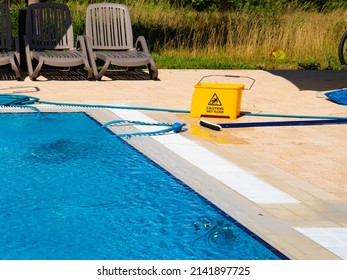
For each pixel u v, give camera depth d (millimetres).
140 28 19109
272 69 16359
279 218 5895
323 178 7191
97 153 8258
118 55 13430
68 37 13984
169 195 6734
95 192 6855
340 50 13586
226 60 17484
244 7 26609
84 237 5711
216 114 10086
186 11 25500
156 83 13352
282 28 19484
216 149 8273
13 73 13938
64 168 7680
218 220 6020
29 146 8570
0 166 7730
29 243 5578
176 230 5836
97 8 13945
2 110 10133
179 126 9172
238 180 7008
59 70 14453
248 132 9250
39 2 14852
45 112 10227
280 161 7816
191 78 14188
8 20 13531
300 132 9367
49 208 6402
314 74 15422
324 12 27609
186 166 7484
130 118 9906
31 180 7242
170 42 18609
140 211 6316
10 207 6422
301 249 5223
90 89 12352
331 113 10820
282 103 11641
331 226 5723
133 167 7680
